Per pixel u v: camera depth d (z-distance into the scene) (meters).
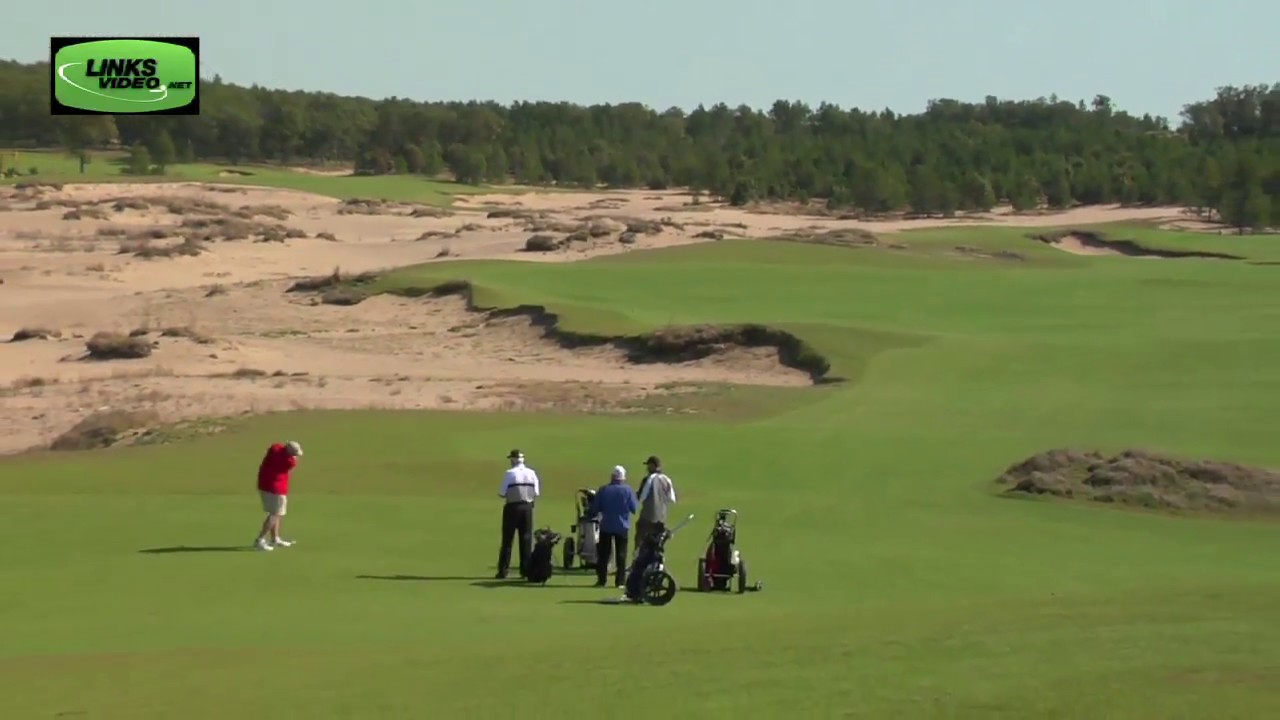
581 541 30.00
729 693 16.08
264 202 189.50
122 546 30.86
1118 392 63.19
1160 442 51.56
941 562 30.70
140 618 22.84
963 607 22.95
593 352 80.31
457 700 16.16
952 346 74.50
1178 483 41.50
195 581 26.50
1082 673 16.48
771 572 29.30
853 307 94.19
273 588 25.91
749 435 53.38
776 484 44.38
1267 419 55.78
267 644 20.55
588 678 17.12
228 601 24.55
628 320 84.56
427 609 24.02
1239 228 188.88
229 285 104.81
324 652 19.66
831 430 54.72
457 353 82.56
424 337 86.88
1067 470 43.41
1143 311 93.75
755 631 20.66
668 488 27.03
